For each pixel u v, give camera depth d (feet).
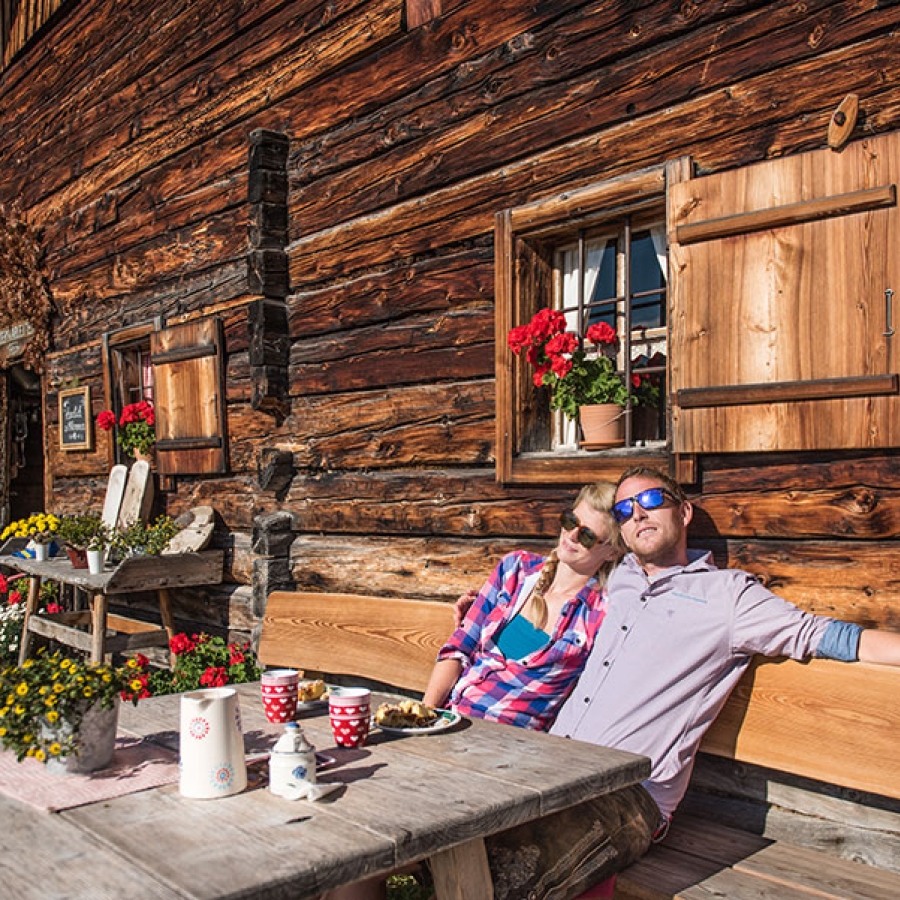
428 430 14.46
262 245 16.89
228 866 5.51
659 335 12.26
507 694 10.20
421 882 8.15
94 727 7.25
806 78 10.24
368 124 15.56
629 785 7.95
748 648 9.09
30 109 27.20
